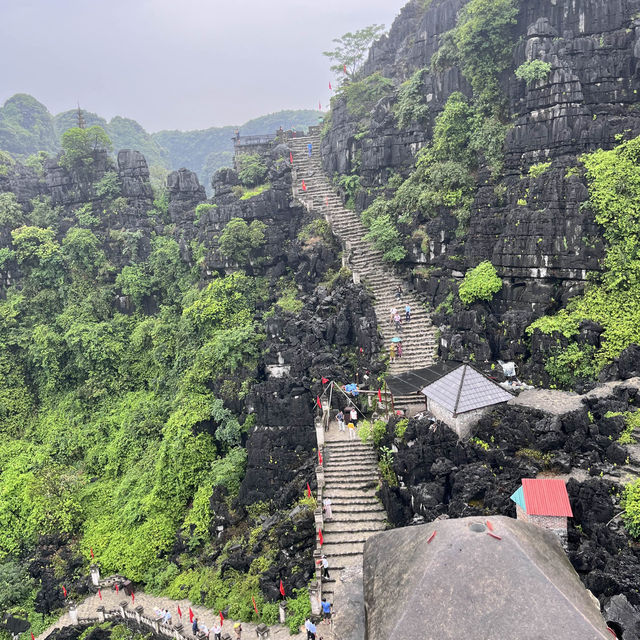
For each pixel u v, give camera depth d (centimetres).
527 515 2409
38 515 4616
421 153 5006
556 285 3756
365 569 1570
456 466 3066
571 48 4109
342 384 4141
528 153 4112
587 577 2281
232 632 3328
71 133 6400
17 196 6600
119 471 5003
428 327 4328
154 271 6075
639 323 3297
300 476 3909
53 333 5853
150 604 3897
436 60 5066
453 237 4391
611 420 2812
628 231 3450
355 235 5203
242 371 4569
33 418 5750
